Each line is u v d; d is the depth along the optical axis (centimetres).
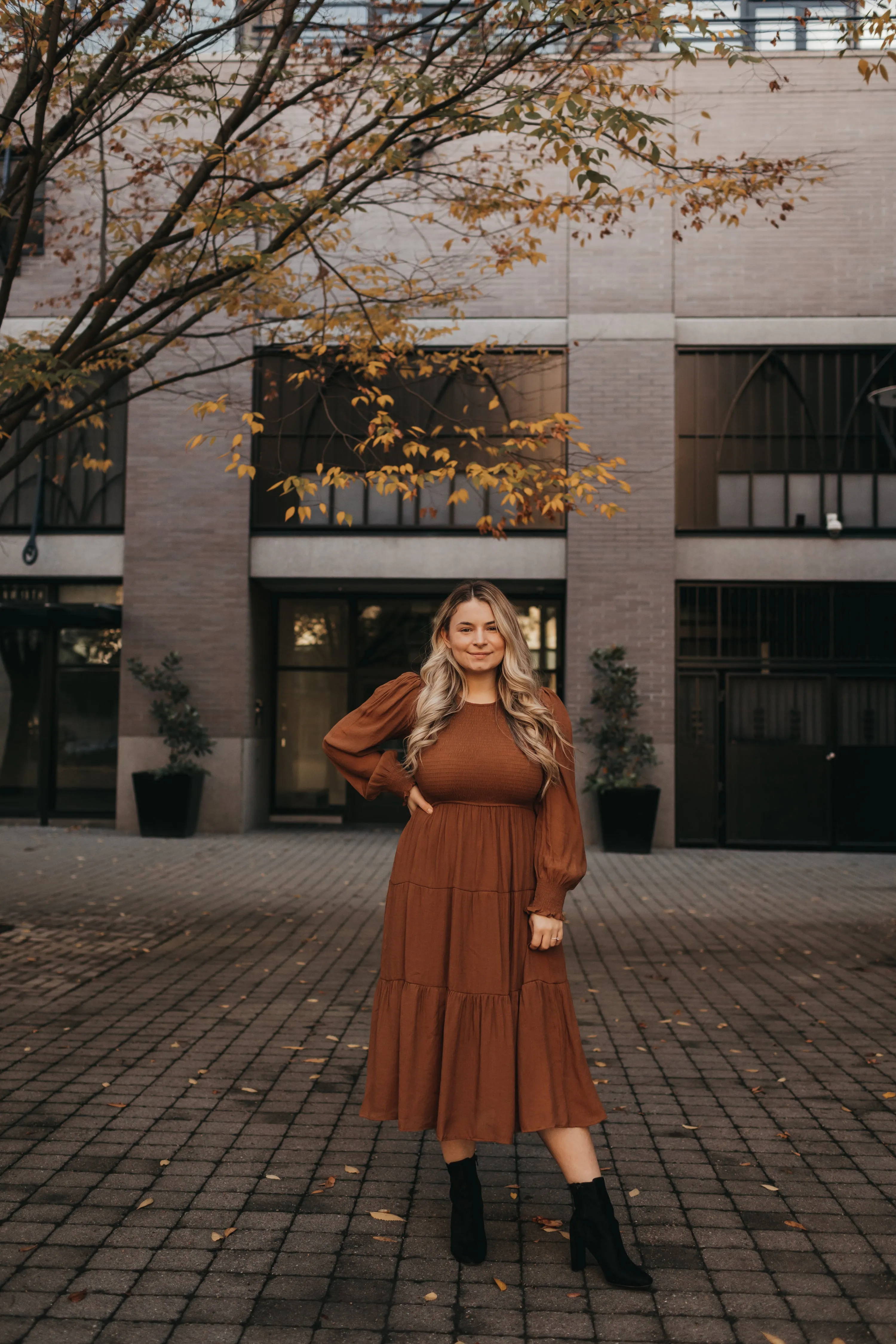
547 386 1313
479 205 740
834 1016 543
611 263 1303
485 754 281
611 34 563
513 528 1318
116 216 844
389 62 675
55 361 598
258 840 1275
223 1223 303
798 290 1300
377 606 1474
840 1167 349
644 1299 262
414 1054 276
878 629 1306
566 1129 275
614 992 594
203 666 1331
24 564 1373
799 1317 254
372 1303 259
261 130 973
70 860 1097
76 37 586
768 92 1262
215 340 1311
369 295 802
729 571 1305
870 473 1303
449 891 280
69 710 1405
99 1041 484
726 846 1299
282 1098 411
